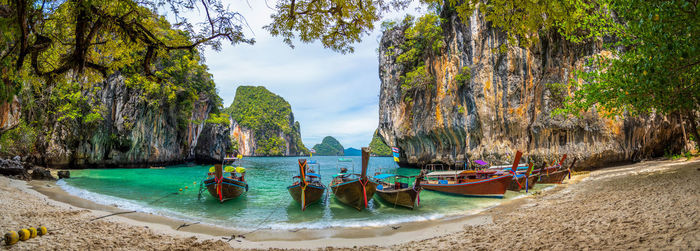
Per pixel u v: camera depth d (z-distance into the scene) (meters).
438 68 32.66
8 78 4.21
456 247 6.02
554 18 5.25
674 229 4.77
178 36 5.80
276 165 53.78
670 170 13.50
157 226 9.20
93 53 6.18
